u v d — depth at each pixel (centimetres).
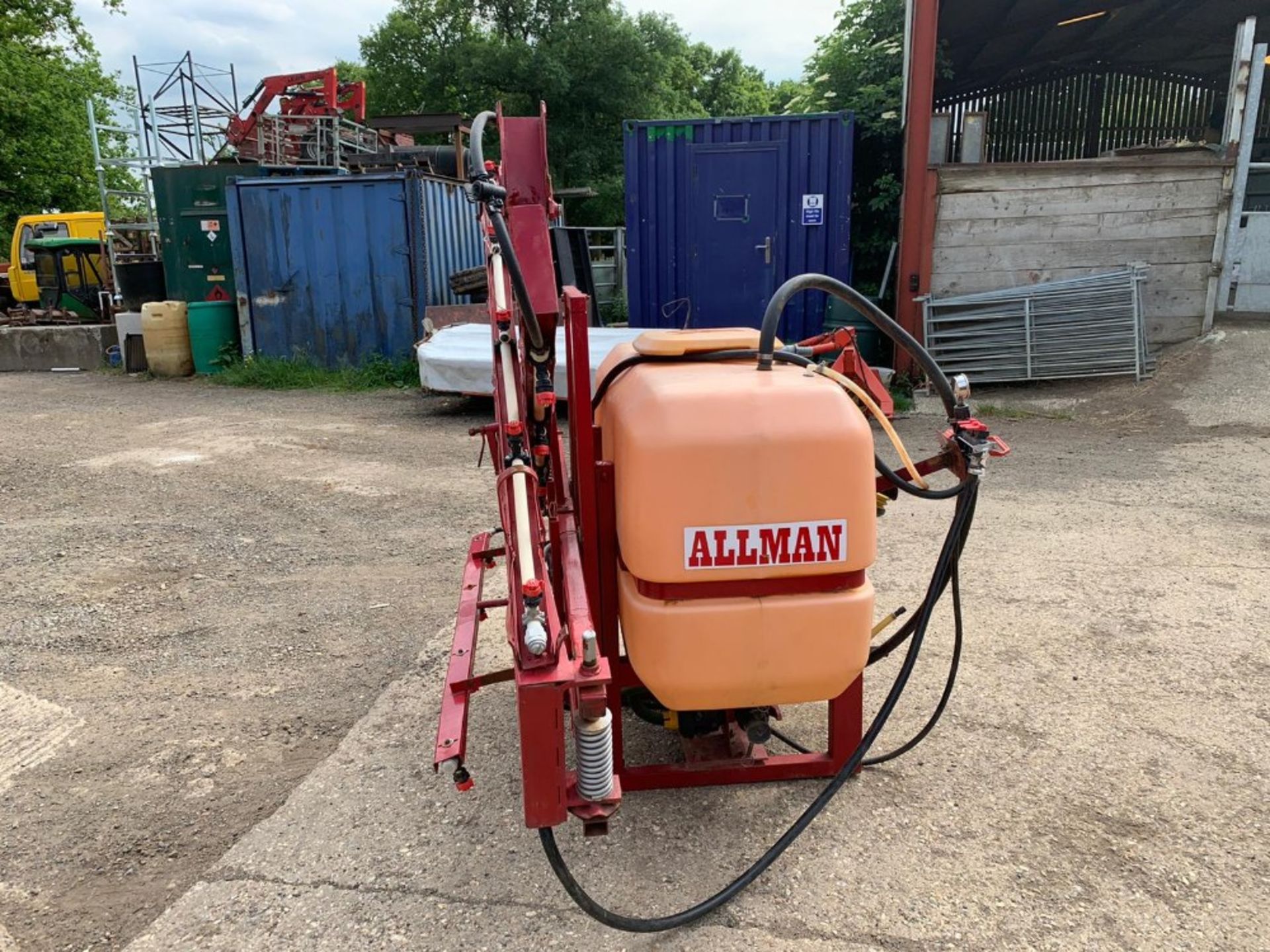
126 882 248
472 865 248
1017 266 941
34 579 474
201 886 243
